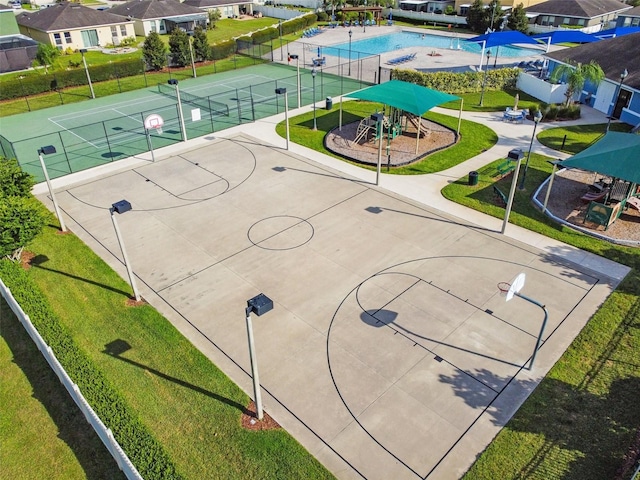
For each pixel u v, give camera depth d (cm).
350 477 1095
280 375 1359
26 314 1450
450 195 2306
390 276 1750
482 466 1112
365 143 2902
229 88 4125
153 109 3653
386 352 1429
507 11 6206
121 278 1777
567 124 3216
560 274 1758
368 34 6325
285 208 2206
